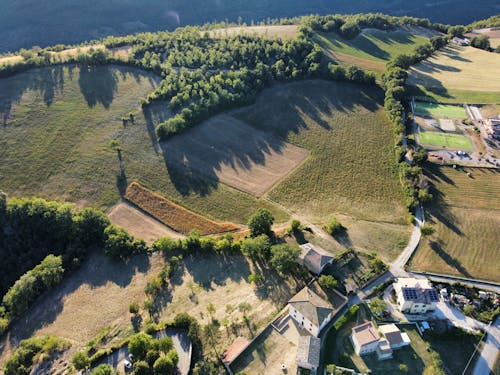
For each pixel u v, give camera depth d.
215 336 87.50
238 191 135.62
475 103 169.00
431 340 84.06
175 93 173.88
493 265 101.25
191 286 102.88
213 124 163.50
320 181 137.38
